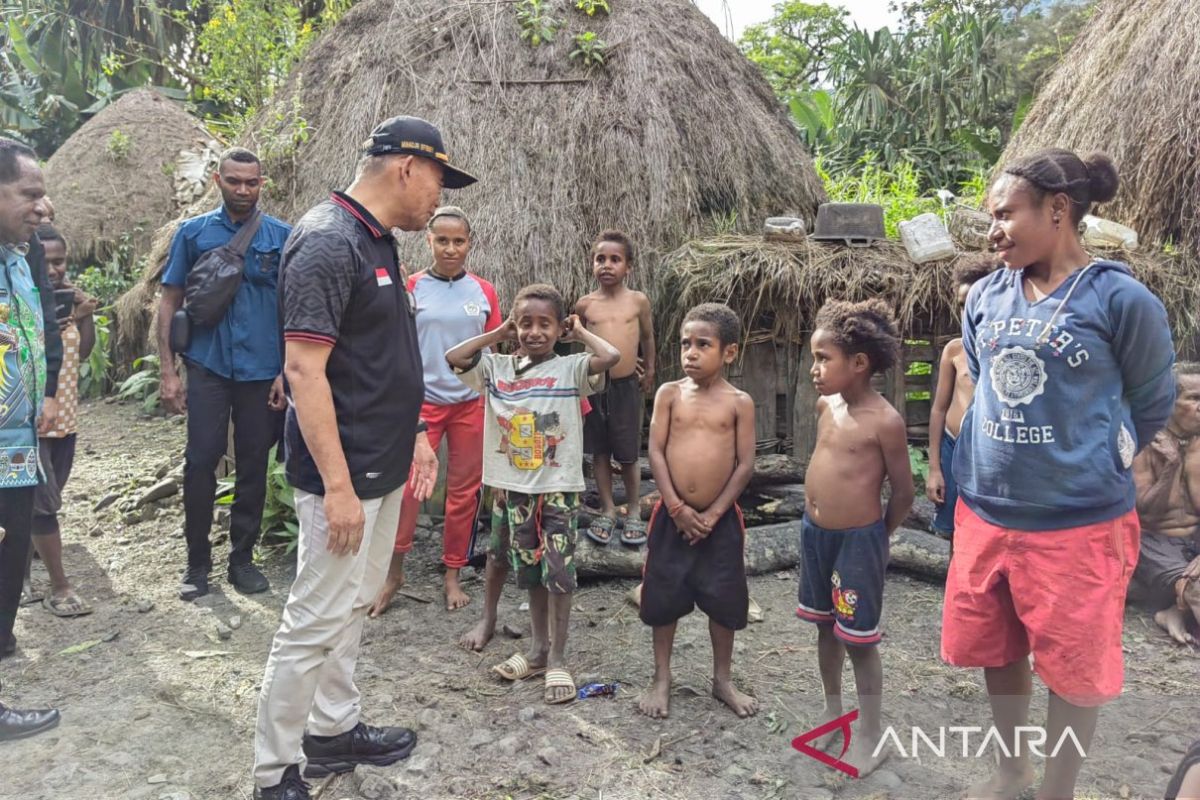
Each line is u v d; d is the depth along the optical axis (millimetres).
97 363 8719
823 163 13031
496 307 4152
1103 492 2221
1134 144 5219
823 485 2740
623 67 5551
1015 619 2424
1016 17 13234
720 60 5984
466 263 4875
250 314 4047
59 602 3973
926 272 4719
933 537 4344
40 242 3504
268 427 4156
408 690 3223
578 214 5070
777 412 4902
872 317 2711
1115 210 5352
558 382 3271
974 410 2465
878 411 2699
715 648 3090
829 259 4793
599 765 2740
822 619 2840
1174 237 5062
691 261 4855
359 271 2369
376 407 2457
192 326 4000
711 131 5570
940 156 13008
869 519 2688
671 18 5973
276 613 3965
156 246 7414
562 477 3217
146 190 10008
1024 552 2301
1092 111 5637
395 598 4078
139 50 12930
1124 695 3160
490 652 3551
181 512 5230
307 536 2412
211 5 9508
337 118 5602
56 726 3010
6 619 3348
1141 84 5254
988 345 2381
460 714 3055
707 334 2965
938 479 3641
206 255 3973
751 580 4285
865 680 2719
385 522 2688
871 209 5066
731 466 2988
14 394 3051
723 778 2682
